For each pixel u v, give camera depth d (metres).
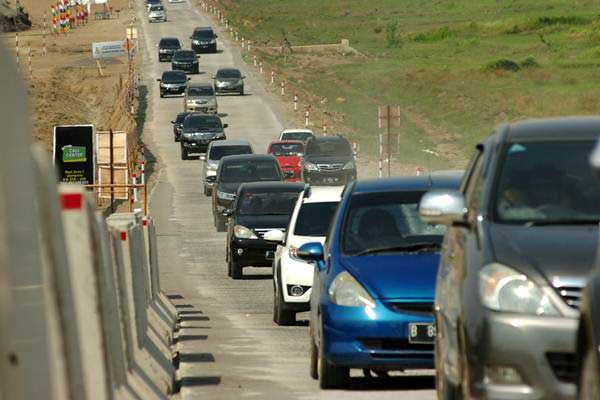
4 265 11.76
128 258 36.94
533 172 26.81
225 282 82.50
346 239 39.09
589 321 18.73
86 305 21.94
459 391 25.81
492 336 23.39
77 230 21.92
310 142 160.50
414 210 39.84
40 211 17.06
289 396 35.81
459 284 25.47
